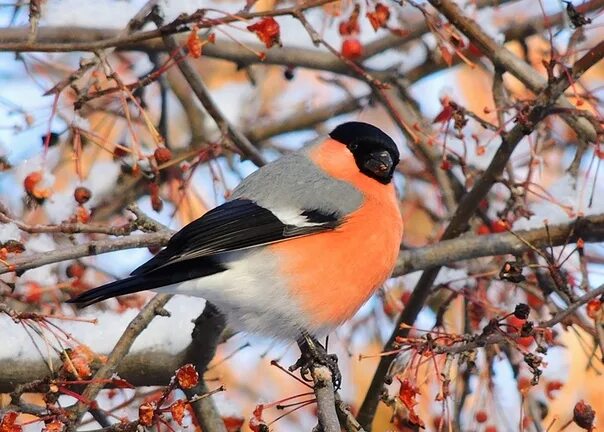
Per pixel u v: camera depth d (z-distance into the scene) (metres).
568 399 11.30
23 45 8.92
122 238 8.59
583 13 9.77
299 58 12.56
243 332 9.56
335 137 10.11
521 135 9.68
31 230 8.31
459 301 12.37
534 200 12.16
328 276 9.28
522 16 12.34
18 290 9.66
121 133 11.81
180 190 10.70
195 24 8.85
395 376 8.44
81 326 9.70
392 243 9.66
